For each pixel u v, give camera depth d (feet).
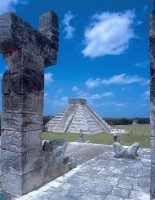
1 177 18.11
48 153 20.40
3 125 18.16
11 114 17.67
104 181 20.61
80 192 17.79
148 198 16.67
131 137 66.44
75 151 38.14
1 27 16.70
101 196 17.02
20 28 17.17
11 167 17.44
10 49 17.72
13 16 16.46
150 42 13.12
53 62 21.85
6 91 18.01
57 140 24.13
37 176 18.66
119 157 30.81
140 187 19.08
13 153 17.37
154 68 12.89
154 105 12.82
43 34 21.62
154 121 12.78
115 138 38.42
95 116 116.16
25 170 17.26
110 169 24.85
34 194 17.26
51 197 16.71
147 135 73.31
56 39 22.39
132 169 24.86
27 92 17.71
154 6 13.21
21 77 17.22
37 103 18.98
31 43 18.44
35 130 18.62
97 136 76.28
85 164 27.12
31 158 17.99
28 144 17.72
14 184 17.21
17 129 17.22
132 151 30.30
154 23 13.00
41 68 19.70
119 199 16.46
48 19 21.93
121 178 21.56
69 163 24.41
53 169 21.09
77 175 22.40
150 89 13.01
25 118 17.46
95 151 38.04
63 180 20.81
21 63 17.28
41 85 19.60
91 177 21.80
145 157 31.42
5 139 17.97
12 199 16.22
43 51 20.18
